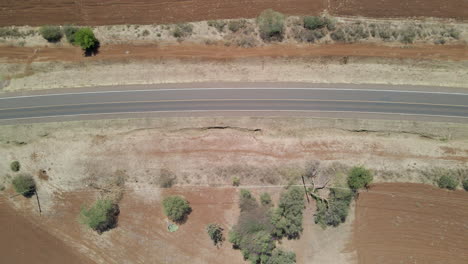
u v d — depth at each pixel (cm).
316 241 3462
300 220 3406
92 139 3653
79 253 3603
